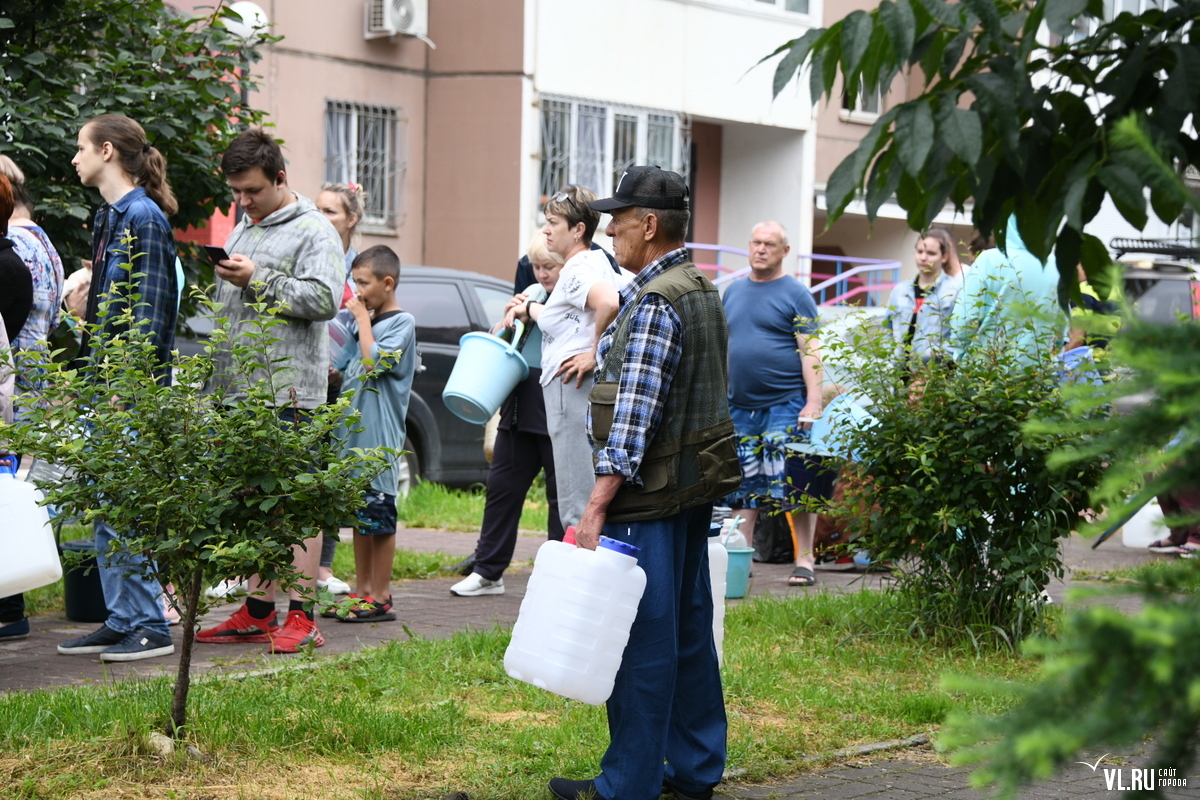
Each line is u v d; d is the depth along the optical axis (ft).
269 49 58.59
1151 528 3.76
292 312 18.69
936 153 7.24
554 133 64.49
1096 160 7.11
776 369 27.37
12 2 26.07
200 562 13.01
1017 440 19.48
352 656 18.31
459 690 16.84
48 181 25.04
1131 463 3.75
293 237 19.20
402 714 15.16
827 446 22.79
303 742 14.05
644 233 12.29
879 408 21.21
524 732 14.76
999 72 6.93
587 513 11.72
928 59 7.04
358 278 22.38
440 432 39.29
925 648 20.34
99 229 18.61
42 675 17.54
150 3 27.58
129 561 15.14
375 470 13.41
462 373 22.84
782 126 73.92
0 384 16.71
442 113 63.67
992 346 20.66
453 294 40.06
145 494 12.89
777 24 72.33
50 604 23.22
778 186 75.56
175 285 18.66
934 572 21.07
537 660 11.66
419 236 64.13
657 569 11.81
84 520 12.98
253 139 19.10
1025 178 7.39
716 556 14.34
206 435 13.15
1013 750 3.50
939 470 20.43
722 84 70.69
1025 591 20.34
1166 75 7.14
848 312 21.93
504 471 24.71
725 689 17.15
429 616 22.74
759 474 27.48
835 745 15.06
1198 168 6.92
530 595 11.93
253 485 12.98
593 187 66.08
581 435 20.45
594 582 11.50
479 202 63.26
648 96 67.77
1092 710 3.43
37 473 18.20
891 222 79.25
